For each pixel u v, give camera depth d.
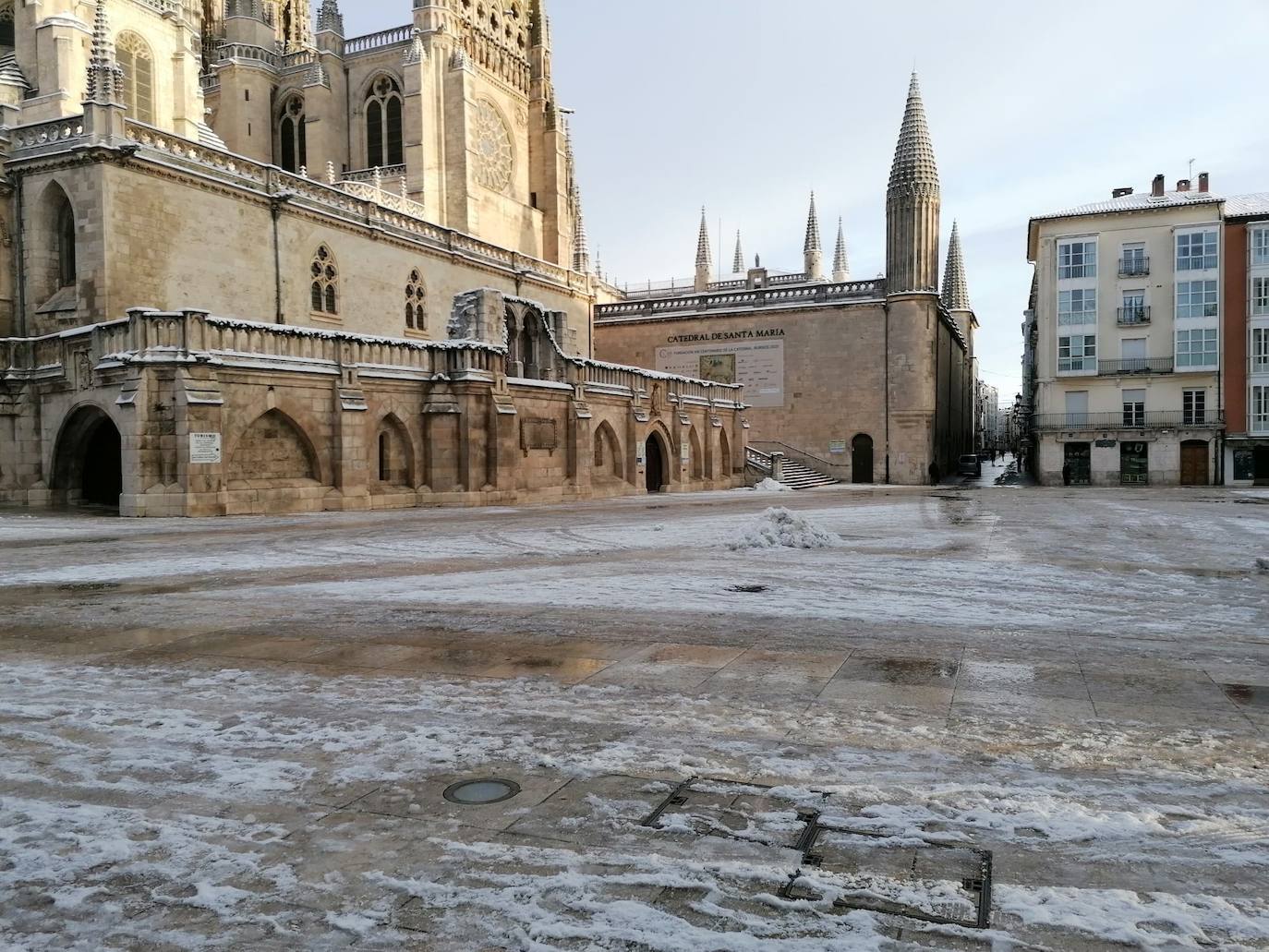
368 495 31.16
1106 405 63.06
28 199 33.47
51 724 6.20
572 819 4.52
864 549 17.67
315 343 30.19
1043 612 10.59
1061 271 63.72
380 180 53.50
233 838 4.32
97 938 3.43
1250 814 4.60
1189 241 60.53
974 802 4.74
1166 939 3.37
